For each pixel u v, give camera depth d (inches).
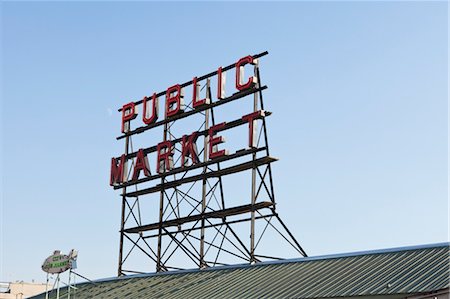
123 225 1899.6
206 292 1369.3
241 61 1699.1
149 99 1962.4
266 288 1246.9
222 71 1755.7
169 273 1689.2
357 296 1034.7
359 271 1153.4
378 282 1058.1
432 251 1116.5
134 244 1835.6
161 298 1445.6
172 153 1829.5
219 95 1737.2
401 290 985.5
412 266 1076.5
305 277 1234.6
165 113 1888.5
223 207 1720.0
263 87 1633.9
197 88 1819.6
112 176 1975.9
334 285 1122.7
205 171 1745.8
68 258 1711.4
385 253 1207.6
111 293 1673.2
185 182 1780.3
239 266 1507.1
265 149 1595.7
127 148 1973.4
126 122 2001.7
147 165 1884.8
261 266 1445.6
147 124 1929.1
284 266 1379.2
